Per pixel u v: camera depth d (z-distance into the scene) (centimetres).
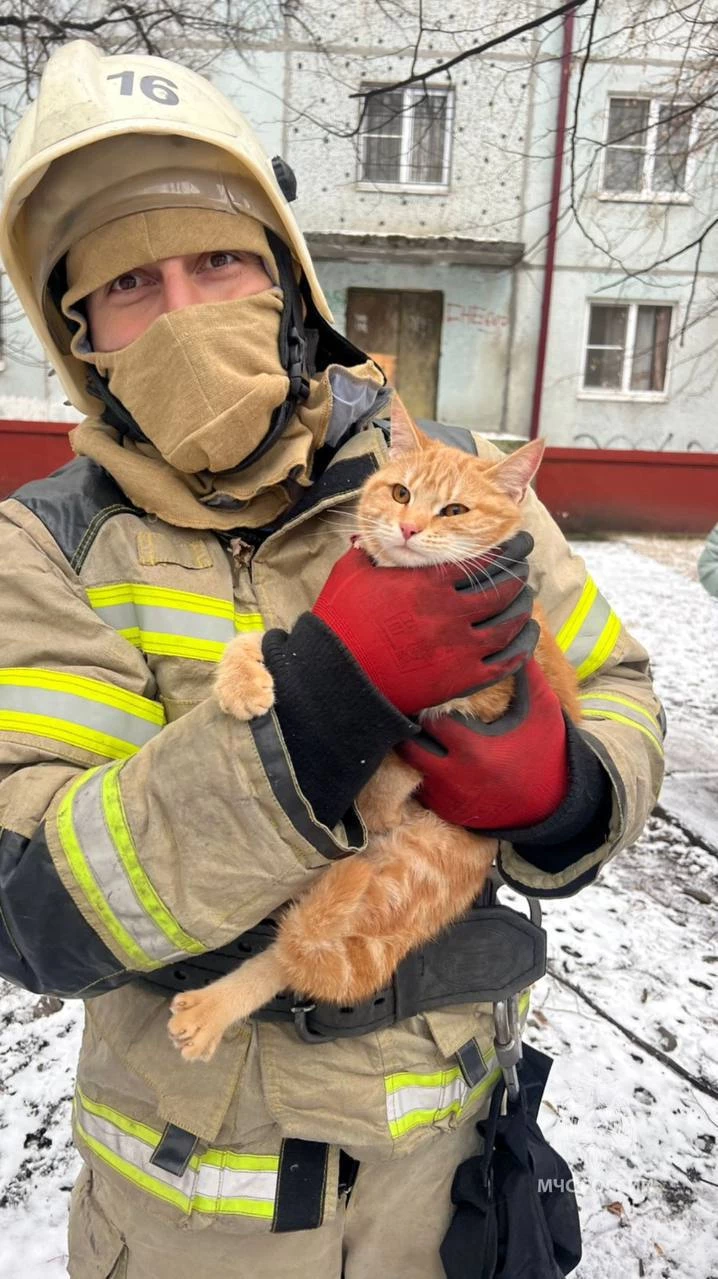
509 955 143
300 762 107
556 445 1257
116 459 137
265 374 138
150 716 126
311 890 139
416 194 1148
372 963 130
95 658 123
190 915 106
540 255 1182
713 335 1219
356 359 179
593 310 1245
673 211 1157
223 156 142
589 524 1257
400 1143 128
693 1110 276
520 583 132
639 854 421
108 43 583
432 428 202
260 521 140
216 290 147
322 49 841
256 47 873
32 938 107
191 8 670
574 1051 298
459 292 1207
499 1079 150
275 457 141
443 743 133
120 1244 139
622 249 1179
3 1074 286
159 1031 131
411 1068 132
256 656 114
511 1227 140
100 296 149
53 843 105
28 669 120
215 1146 127
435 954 137
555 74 1073
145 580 130
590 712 154
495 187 1146
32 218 146
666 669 670
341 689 109
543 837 131
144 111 134
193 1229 127
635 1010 317
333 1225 137
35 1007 318
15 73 686
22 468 1155
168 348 135
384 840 148
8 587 124
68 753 117
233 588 137
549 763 130
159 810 106
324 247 1126
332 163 1114
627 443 1266
